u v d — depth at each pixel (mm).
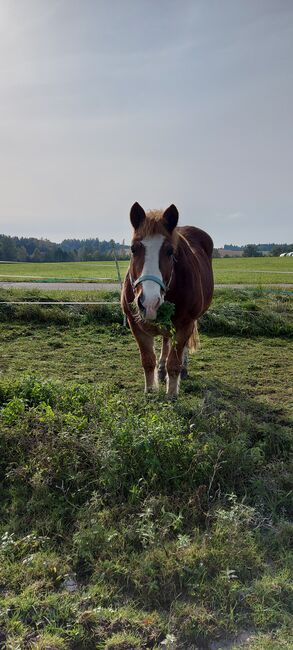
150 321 4031
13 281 16438
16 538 2738
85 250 66438
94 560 2547
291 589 2354
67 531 2812
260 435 3949
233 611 2242
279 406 4781
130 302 4410
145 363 4820
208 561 2508
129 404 4273
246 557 2568
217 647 2088
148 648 2070
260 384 5562
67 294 10195
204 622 2176
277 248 69562
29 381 4629
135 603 2311
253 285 15484
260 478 3250
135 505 2961
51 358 6453
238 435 3705
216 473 3238
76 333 7809
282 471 3371
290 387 5438
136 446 3291
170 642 2041
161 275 3830
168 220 4004
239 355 6859
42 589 2373
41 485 3092
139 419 3709
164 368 5645
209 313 8375
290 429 4066
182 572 2428
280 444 3801
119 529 2783
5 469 3334
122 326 8094
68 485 3191
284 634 2107
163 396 4707
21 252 63781
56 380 4953
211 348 7211
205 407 4238
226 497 3094
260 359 6652
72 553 2617
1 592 2361
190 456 3318
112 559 2545
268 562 2592
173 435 3482
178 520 2750
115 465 3182
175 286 4293
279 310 9289
